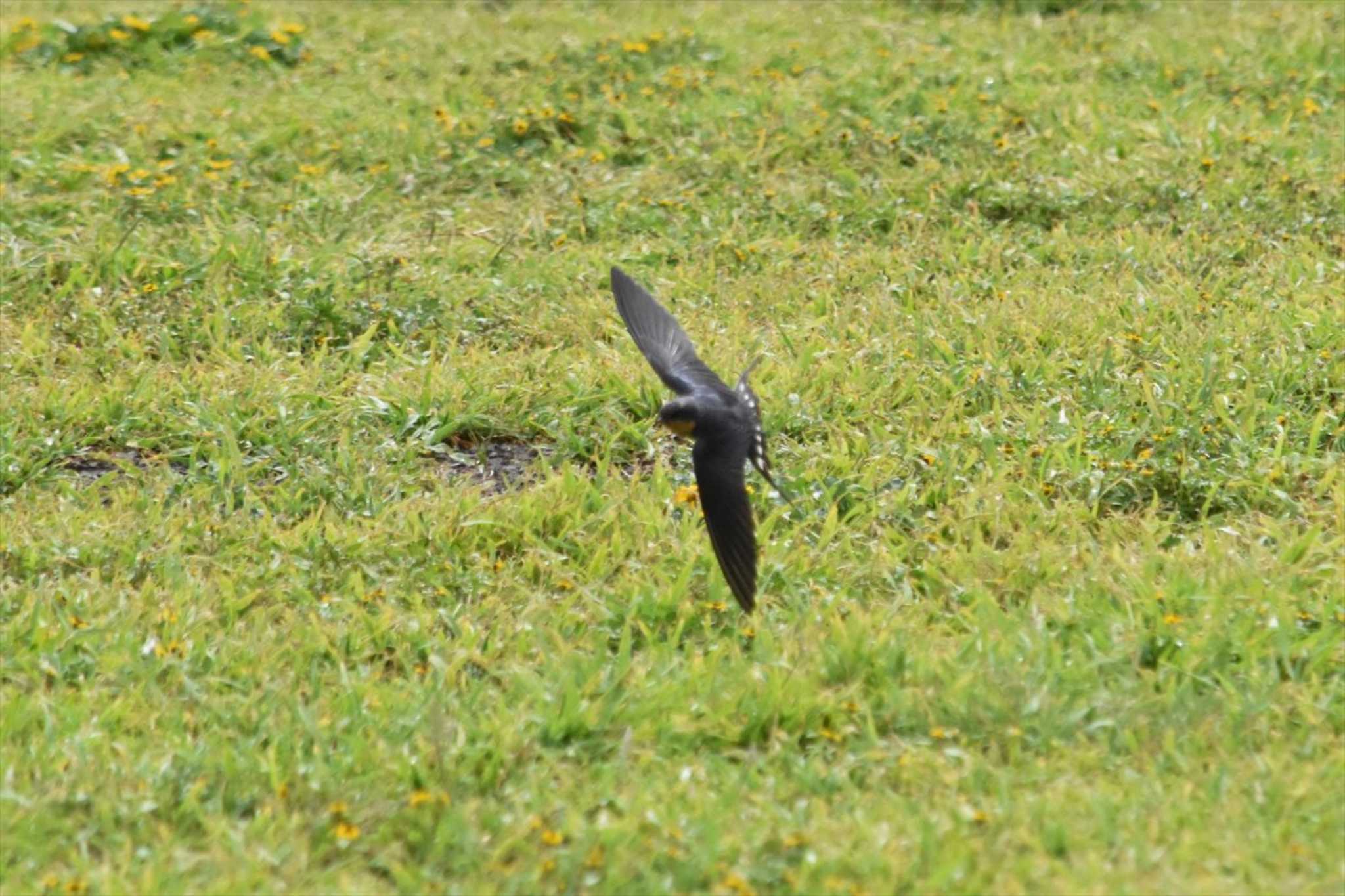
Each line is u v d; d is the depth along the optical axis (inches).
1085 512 436.1
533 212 675.4
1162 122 765.9
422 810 315.0
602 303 588.7
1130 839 304.0
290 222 666.2
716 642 384.8
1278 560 404.5
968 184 695.7
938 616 391.9
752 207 689.6
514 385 515.2
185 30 898.1
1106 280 605.6
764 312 590.2
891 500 446.0
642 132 763.4
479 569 415.2
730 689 355.9
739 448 307.4
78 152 737.0
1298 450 470.9
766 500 446.3
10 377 529.3
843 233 670.5
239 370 530.0
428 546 427.2
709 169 722.2
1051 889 291.3
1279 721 345.1
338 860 308.2
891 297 592.7
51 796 318.7
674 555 418.0
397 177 728.3
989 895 291.3
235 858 301.7
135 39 888.9
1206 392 488.4
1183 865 298.2
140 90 818.8
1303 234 649.6
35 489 462.0
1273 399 498.6
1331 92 816.9
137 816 315.0
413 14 969.5
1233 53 866.1
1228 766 327.0
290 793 321.4
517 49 867.4
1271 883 292.4
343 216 677.9
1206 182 694.5
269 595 404.5
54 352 547.8
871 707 352.8
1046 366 517.0
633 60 845.2
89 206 675.4
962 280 603.5
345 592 406.9
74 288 604.1
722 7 971.9
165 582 407.5
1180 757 330.0
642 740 344.5
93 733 341.4
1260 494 443.5
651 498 447.8
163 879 295.6
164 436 494.0
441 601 406.0
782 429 489.4
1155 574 400.8
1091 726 341.4
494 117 772.6
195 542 426.9
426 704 349.1
